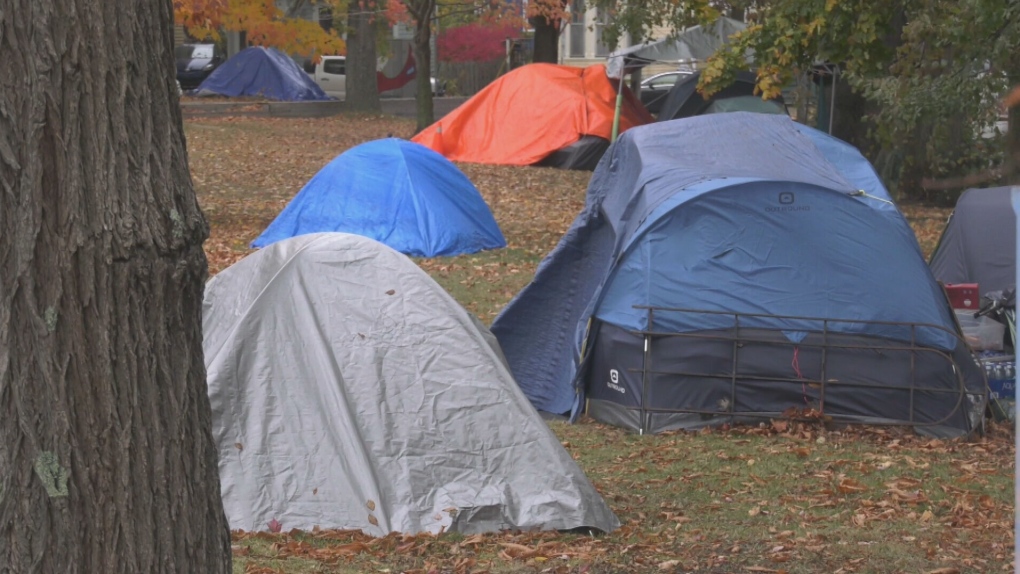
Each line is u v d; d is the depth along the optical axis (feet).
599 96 97.30
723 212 33.14
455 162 96.17
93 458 10.98
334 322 24.88
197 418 11.79
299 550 21.74
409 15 112.06
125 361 11.08
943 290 33.65
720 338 32.78
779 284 32.99
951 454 30.68
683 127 38.11
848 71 53.62
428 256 58.39
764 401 33.09
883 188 34.35
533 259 58.49
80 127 10.81
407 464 23.66
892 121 50.08
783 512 25.30
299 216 59.36
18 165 10.59
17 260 10.62
